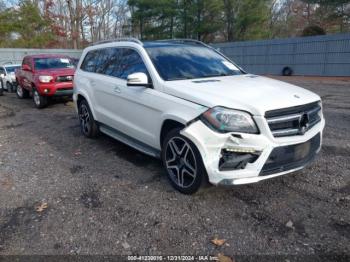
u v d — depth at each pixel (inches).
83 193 156.5
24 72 467.5
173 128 155.4
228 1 1241.4
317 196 144.3
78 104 259.6
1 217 137.8
